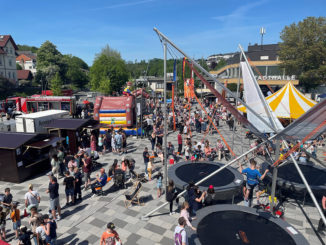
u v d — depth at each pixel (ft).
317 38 132.16
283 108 71.92
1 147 43.47
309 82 137.69
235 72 181.98
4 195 32.63
